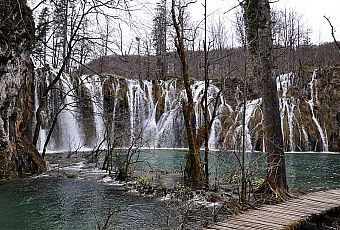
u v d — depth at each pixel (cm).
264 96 1178
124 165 1808
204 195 1277
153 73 4903
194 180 1534
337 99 3525
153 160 2584
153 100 4072
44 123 3209
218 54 3997
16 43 1163
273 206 957
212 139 3538
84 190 1461
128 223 999
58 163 2306
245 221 815
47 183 1614
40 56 1502
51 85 2089
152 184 1502
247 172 1261
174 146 3859
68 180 1686
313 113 3638
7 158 1742
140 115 3978
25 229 968
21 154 1873
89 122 3584
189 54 4056
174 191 1368
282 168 1145
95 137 3594
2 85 1662
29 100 2203
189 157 1567
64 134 3400
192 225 927
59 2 1002
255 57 1260
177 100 4006
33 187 1523
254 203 1015
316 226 893
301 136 3572
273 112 1166
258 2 1181
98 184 1593
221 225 786
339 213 961
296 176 1877
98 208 1174
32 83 2270
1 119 1697
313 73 3809
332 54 5144
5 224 1012
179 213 1011
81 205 1213
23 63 1898
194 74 4628
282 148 1159
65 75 3419
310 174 1955
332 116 3519
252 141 3388
